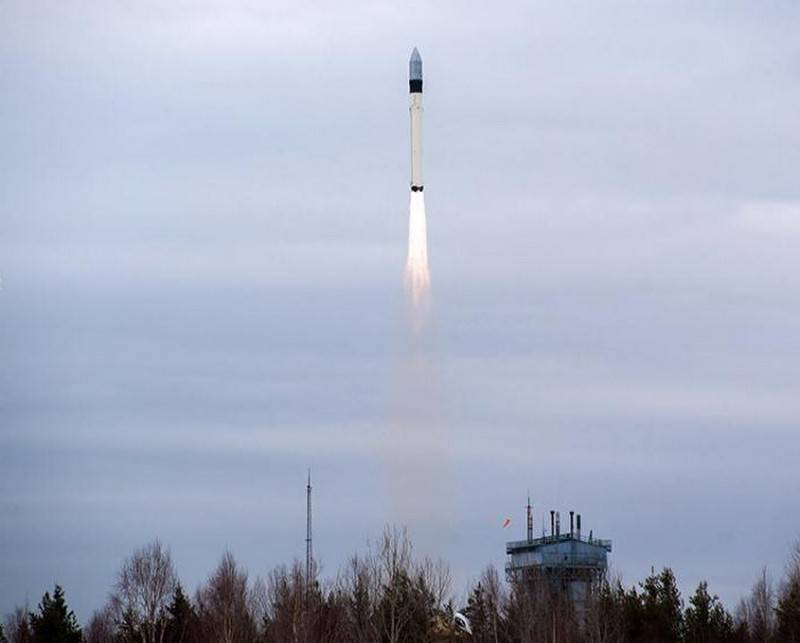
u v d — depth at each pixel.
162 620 191.88
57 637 191.00
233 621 188.62
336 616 186.12
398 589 175.50
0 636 187.38
